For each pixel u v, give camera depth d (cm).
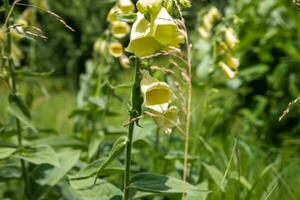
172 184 238
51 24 1445
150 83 223
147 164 409
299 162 441
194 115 429
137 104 230
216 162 393
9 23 310
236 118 571
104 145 367
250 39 609
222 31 379
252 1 605
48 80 1361
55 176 307
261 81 644
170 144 411
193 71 527
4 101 597
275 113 609
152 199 332
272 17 666
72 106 897
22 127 347
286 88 638
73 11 1409
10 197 382
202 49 527
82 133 444
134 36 215
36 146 305
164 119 224
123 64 377
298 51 659
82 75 470
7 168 322
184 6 236
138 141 341
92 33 1260
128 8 295
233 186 303
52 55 1446
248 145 418
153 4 211
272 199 337
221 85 630
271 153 458
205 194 274
